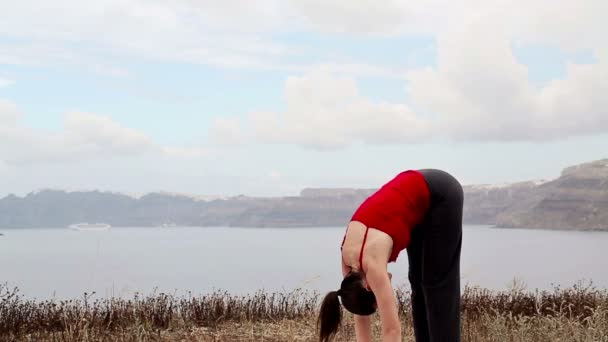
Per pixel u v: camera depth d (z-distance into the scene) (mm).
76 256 144250
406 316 8023
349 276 3871
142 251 178625
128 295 8727
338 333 6766
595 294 9352
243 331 7742
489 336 6715
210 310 8492
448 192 4242
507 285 9109
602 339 5934
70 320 7711
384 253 3889
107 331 7570
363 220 4004
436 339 4344
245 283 55281
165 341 7316
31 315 8031
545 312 8750
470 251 147250
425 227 4262
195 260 120875
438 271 4297
